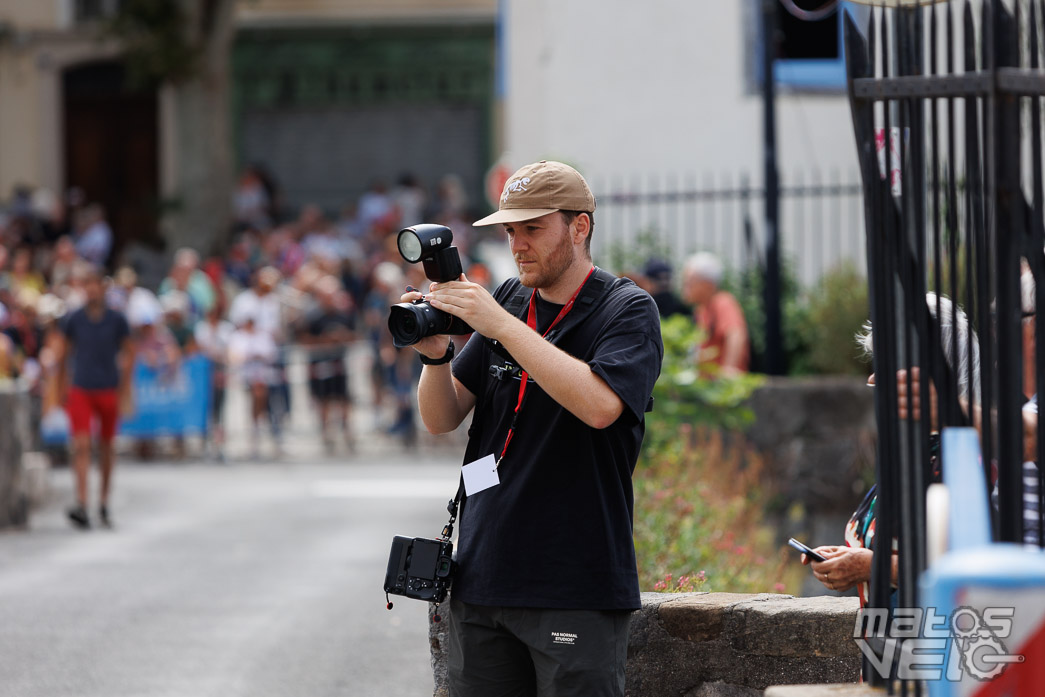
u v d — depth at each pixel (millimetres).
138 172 63344
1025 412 6660
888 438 6508
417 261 7137
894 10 6570
